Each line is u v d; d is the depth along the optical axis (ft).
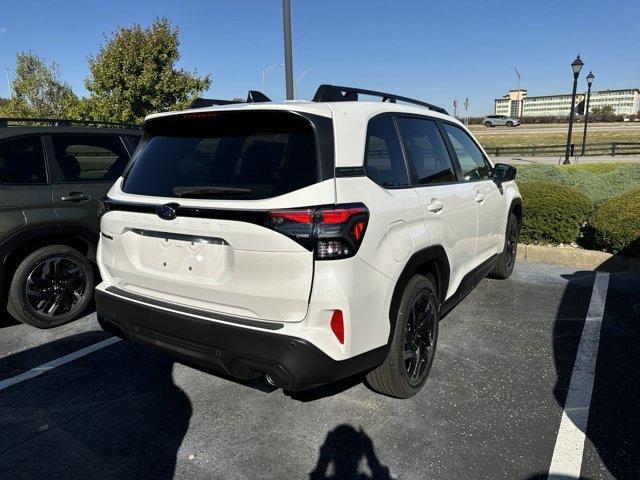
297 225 7.63
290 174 8.12
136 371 12.21
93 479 8.46
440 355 12.56
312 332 7.88
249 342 8.03
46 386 11.55
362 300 8.20
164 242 9.11
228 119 9.18
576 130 168.55
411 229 9.58
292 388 7.99
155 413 10.37
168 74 53.52
